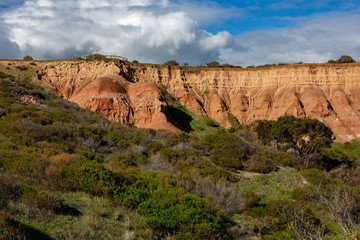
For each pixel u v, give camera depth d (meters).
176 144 24.47
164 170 16.09
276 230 9.64
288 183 16.69
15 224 5.25
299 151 29.48
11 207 6.15
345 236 6.29
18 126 17.45
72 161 11.02
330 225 9.98
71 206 7.35
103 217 7.23
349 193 12.20
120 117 52.53
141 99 56.62
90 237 5.96
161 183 11.93
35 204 6.46
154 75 75.12
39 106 27.23
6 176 7.82
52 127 19.31
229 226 8.87
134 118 54.09
